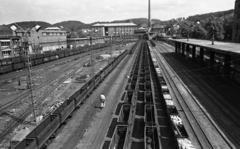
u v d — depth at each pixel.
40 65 49.75
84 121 19.27
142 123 19.25
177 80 35.44
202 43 44.88
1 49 54.94
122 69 46.31
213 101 24.38
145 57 59.34
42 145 14.15
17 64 42.34
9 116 20.09
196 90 29.03
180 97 26.34
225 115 20.39
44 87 30.42
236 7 58.53
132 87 28.94
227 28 78.06
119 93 27.89
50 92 28.02
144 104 22.02
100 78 33.09
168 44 121.56
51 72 41.47
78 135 16.69
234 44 40.59
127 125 16.11
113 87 30.95
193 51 54.00
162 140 16.11
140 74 36.97
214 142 15.59
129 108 21.05
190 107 22.72
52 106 22.38
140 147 15.21
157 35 194.00
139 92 28.20
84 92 24.02
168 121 18.92
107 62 54.88
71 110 19.72
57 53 60.66
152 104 20.89
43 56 53.78
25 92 27.88
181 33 135.25
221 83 32.25
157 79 34.47
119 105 23.03
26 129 17.03
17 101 24.28
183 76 38.28
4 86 30.62
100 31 197.62
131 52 77.62
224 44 40.56
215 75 37.88
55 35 88.50
